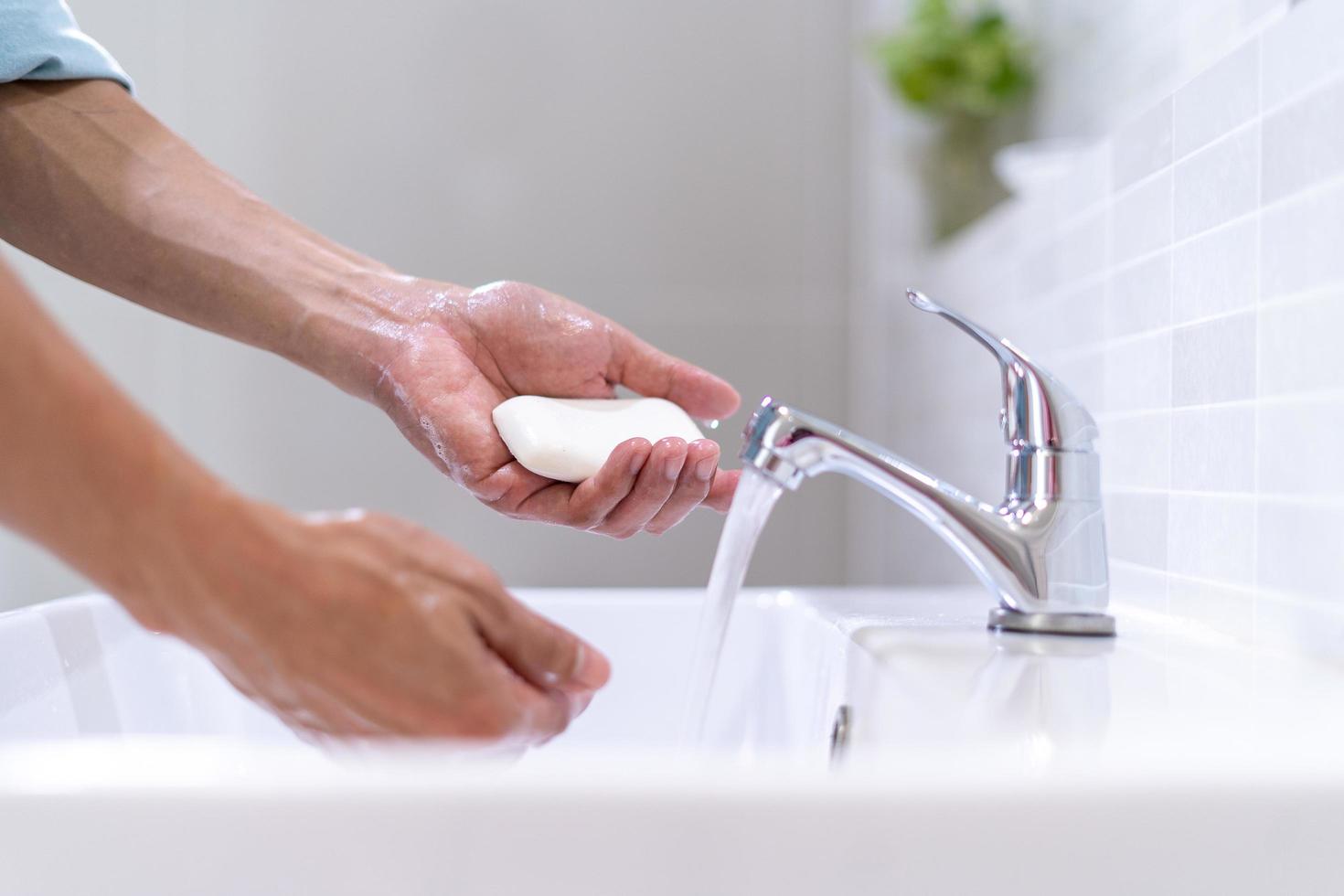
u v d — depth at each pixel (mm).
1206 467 630
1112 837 291
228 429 1966
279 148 1995
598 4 2029
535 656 397
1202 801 293
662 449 626
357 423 1983
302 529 362
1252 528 580
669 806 287
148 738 692
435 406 707
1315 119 527
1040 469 611
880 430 1941
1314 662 520
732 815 287
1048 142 1312
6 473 337
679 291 2031
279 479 1976
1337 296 508
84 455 336
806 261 2037
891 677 492
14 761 307
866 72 1979
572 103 2025
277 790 290
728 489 688
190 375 1958
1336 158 509
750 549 577
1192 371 648
